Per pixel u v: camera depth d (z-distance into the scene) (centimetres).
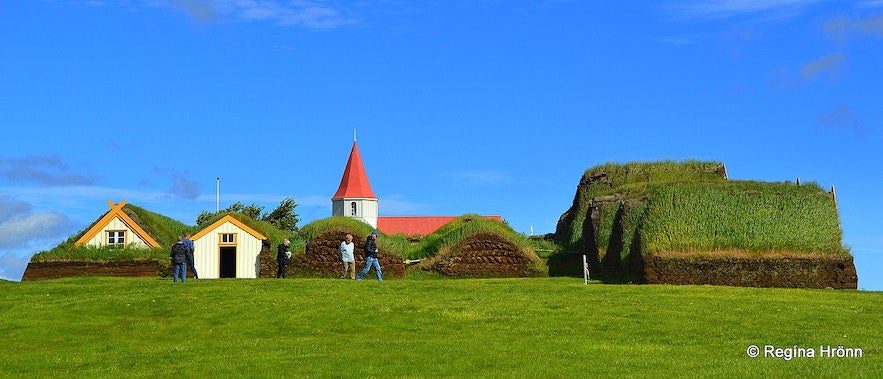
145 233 5419
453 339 2661
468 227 5409
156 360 2403
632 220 4872
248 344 2600
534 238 6253
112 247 5362
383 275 5200
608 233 5291
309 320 2927
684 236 4453
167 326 2891
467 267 5269
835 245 4491
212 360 2375
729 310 3034
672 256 4362
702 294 3434
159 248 5375
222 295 3353
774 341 2603
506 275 5256
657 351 2467
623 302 3206
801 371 2141
